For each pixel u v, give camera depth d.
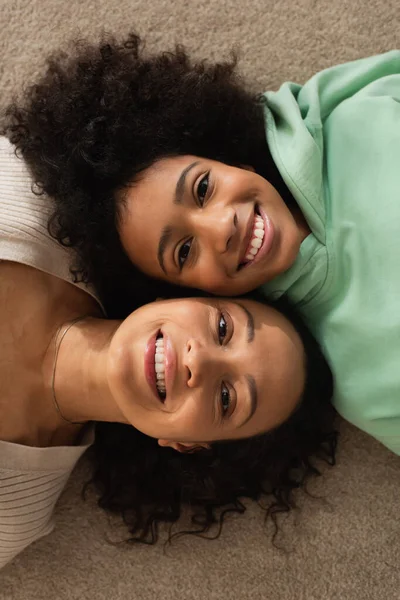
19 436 0.86
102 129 0.83
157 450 0.98
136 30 0.99
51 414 0.88
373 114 0.83
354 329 0.83
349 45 0.99
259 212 0.77
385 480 1.00
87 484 1.01
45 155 0.85
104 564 1.00
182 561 1.00
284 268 0.79
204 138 0.87
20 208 0.85
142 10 0.99
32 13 0.99
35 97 0.88
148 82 0.86
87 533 1.01
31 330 0.86
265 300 0.86
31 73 0.99
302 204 0.82
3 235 0.83
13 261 0.84
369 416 0.86
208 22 0.99
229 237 0.74
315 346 0.87
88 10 0.99
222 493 0.98
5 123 0.97
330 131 0.87
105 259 0.87
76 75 0.87
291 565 1.00
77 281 0.88
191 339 0.74
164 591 1.00
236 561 1.00
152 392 0.75
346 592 0.99
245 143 0.89
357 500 1.00
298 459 0.97
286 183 0.82
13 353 0.85
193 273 0.79
